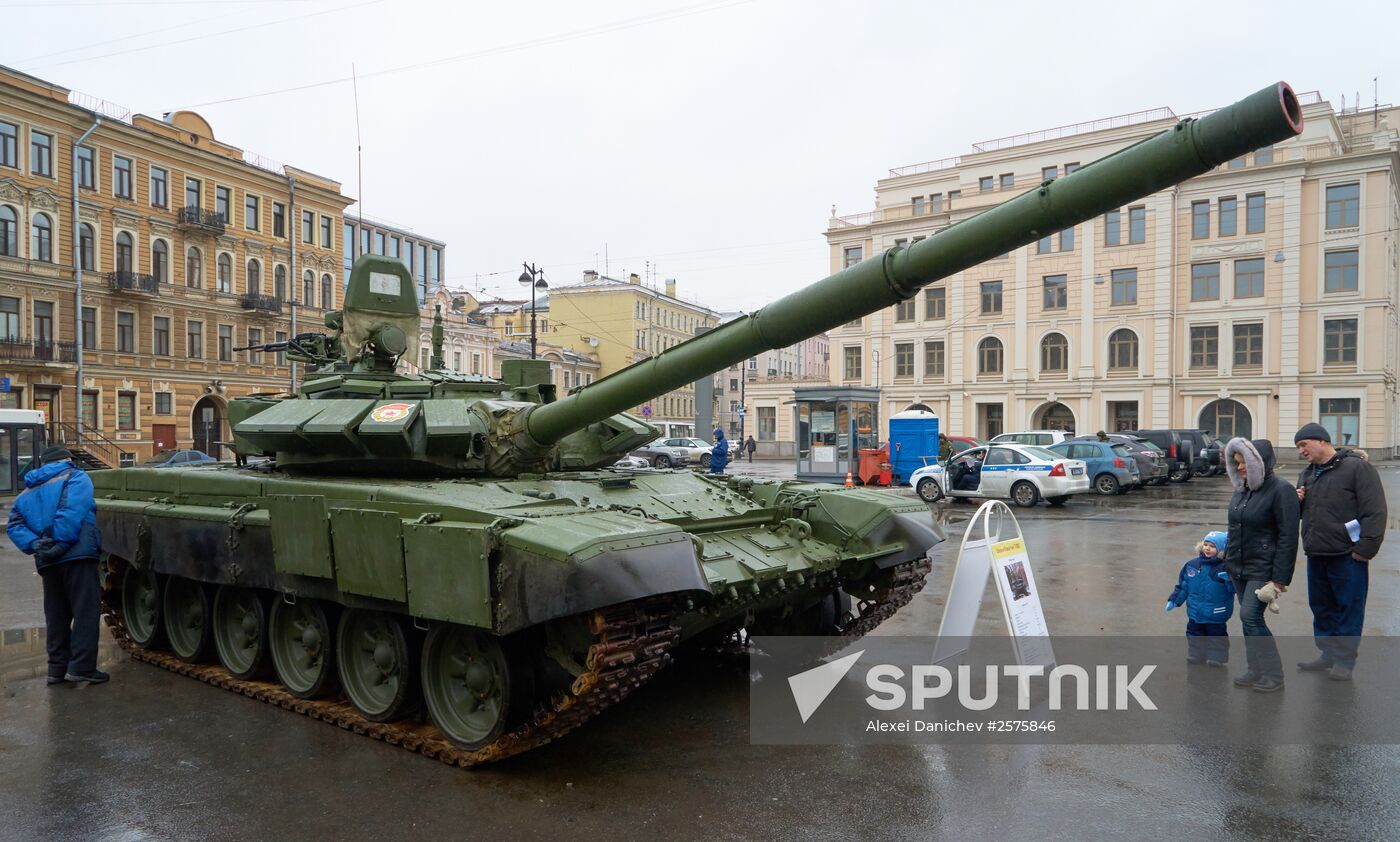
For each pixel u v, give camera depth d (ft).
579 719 18.43
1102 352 138.00
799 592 23.54
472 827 15.84
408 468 23.43
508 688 17.74
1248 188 128.16
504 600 17.25
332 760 19.08
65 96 103.76
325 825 15.96
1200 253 131.54
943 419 151.33
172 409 116.98
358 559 19.95
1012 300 144.36
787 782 17.76
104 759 19.13
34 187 101.19
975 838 15.38
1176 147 13.52
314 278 136.15
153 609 27.71
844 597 27.17
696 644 27.20
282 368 130.41
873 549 23.79
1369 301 122.31
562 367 185.37
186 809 16.63
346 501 20.84
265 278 128.26
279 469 26.30
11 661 27.37
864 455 85.81
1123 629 29.55
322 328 136.87
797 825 15.88
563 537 16.79
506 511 18.30
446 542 18.04
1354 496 22.70
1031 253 142.31
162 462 87.51
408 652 20.12
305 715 22.09
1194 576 24.98
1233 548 23.12
